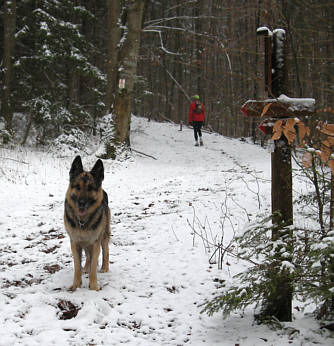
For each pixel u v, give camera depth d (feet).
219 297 12.33
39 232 23.80
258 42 12.71
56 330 11.95
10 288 15.19
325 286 10.27
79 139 57.77
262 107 11.51
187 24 72.59
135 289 15.61
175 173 46.80
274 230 12.50
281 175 12.17
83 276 16.90
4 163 43.60
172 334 12.28
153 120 102.83
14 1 59.31
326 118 10.24
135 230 24.04
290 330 11.44
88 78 71.46
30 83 61.41
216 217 25.88
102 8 83.46
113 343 11.48
